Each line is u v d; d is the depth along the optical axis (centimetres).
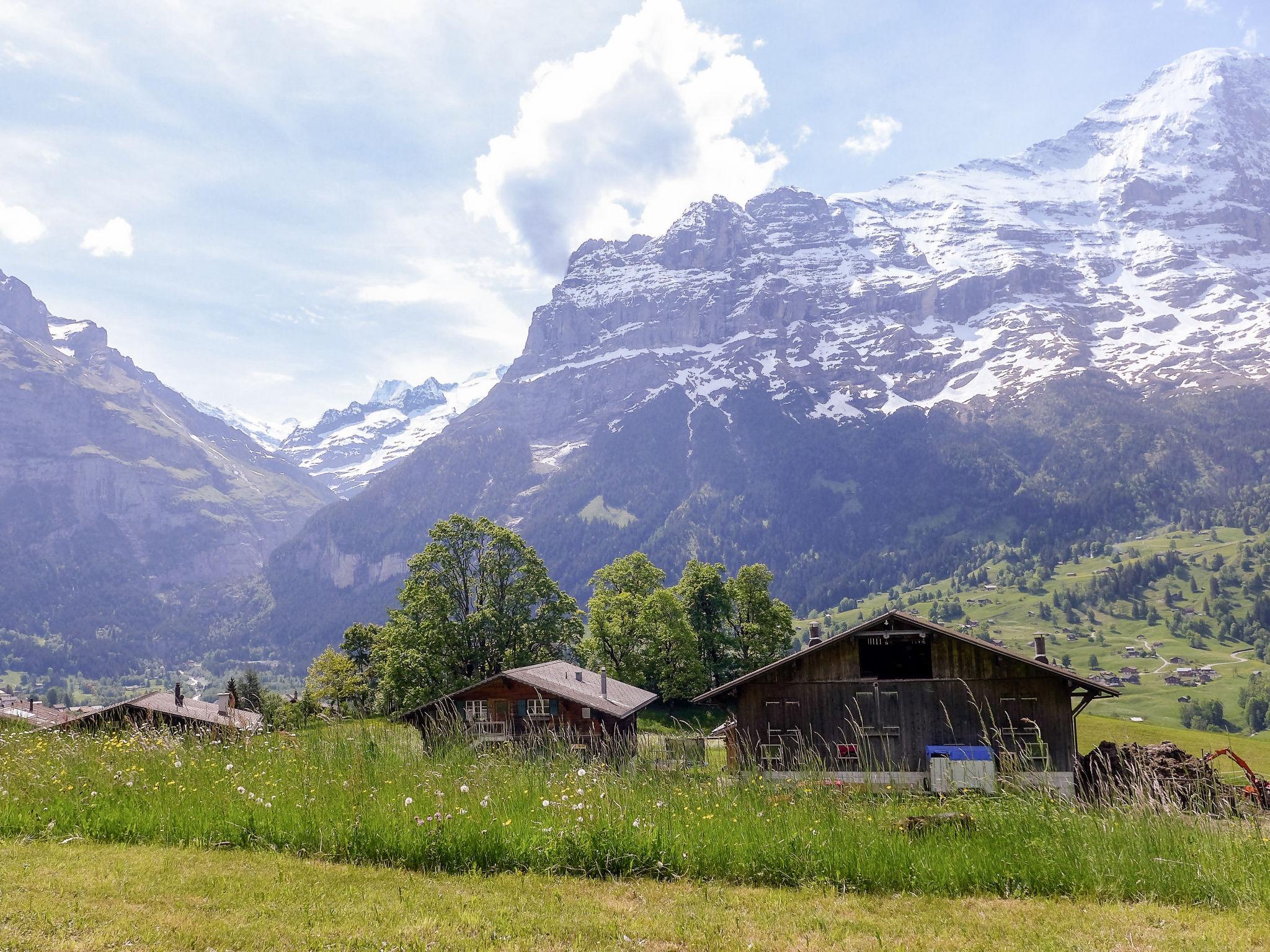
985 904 1157
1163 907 1150
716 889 1189
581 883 1194
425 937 943
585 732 4728
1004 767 1628
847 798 1505
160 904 1003
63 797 1443
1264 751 5722
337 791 1465
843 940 998
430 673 7138
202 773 1593
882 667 4281
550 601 7850
